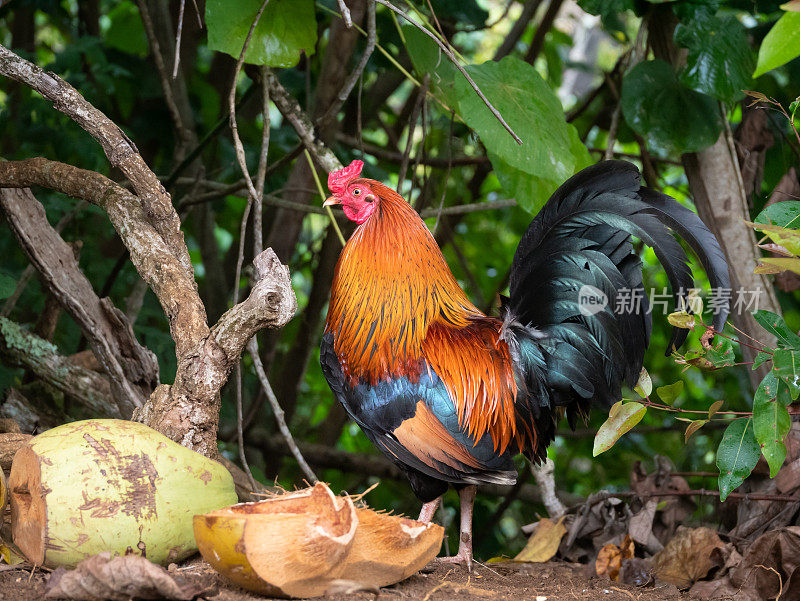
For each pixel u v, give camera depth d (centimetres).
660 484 377
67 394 363
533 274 320
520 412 312
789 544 270
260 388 510
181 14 264
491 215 685
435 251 328
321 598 216
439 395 299
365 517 226
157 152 579
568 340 312
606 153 417
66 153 461
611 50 1120
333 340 325
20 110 516
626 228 295
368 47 342
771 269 237
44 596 206
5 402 347
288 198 536
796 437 329
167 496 227
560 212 318
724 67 358
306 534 202
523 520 622
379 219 323
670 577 298
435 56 387
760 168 421
